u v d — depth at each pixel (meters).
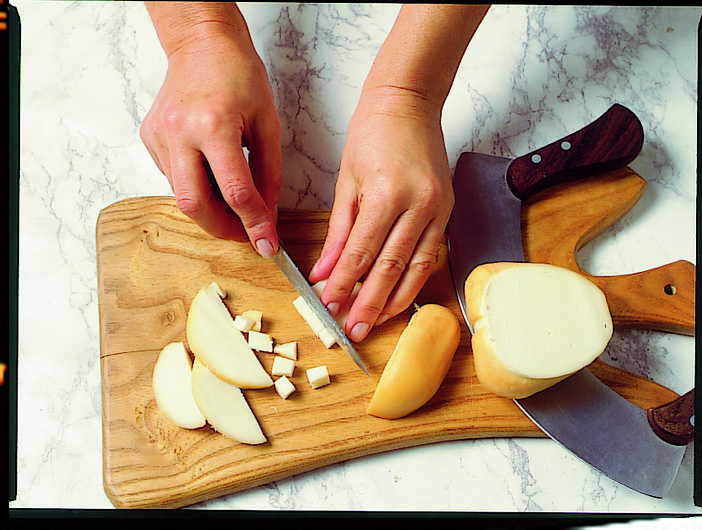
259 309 1.02
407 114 0.98
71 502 0.98
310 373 0.97
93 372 1.05
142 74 1.23
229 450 0.95
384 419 0.96
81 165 1.17
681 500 0.98
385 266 0.93
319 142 1.18
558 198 1.11
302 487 0.98
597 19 1.29
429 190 0.93
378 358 1.00
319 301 0.98
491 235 1.06
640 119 1.22
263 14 1.28
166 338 1.02
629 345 1.07
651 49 1.27
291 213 1.08
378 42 1.27
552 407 0.96
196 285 1.04
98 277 1.05
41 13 1.26
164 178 1.17
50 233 1.13
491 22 1.29
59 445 1.01
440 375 0.95
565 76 1.25
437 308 0.98
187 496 0.94
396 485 0.98
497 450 1.00
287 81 1.23
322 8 1.29
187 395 0.97
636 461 0.93
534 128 1.20
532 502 0.98
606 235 1.14
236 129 0.92
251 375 0.97
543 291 0.95
